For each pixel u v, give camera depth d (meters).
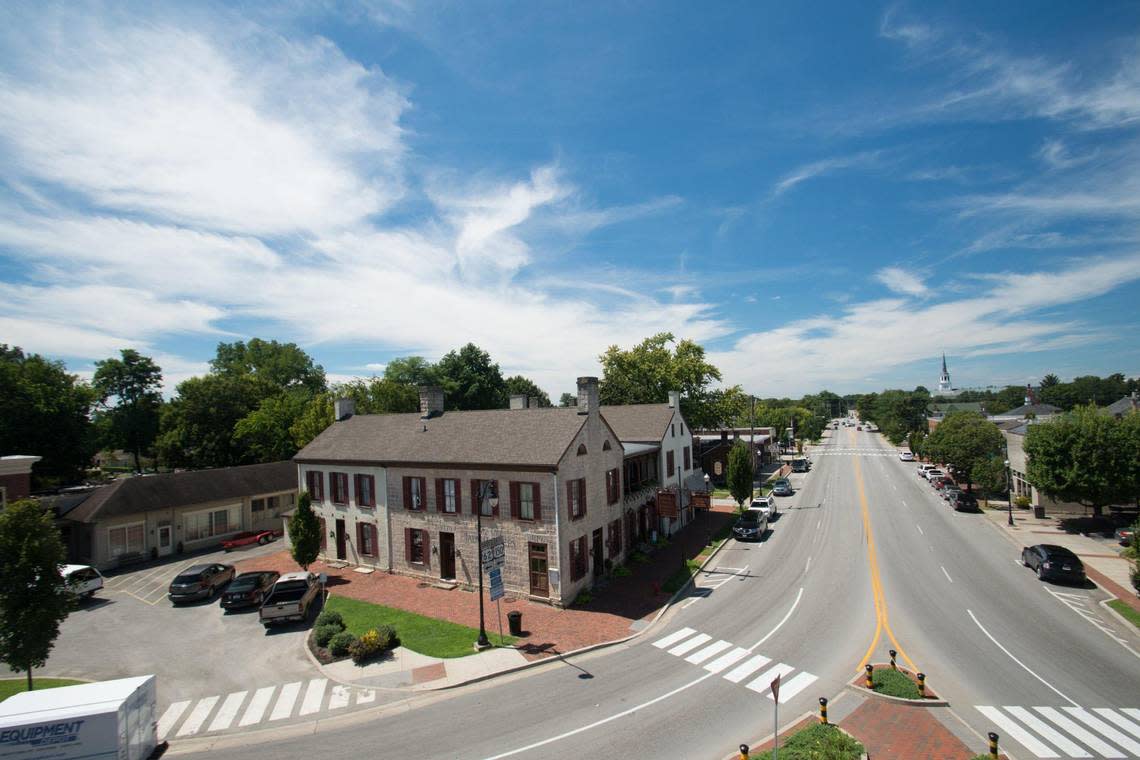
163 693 17.92
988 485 46.91
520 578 25.98
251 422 57.03
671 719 15.29
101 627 24.27
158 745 14.81
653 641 20.97
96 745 12.59
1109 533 36.22
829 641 20.42
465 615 23.98
